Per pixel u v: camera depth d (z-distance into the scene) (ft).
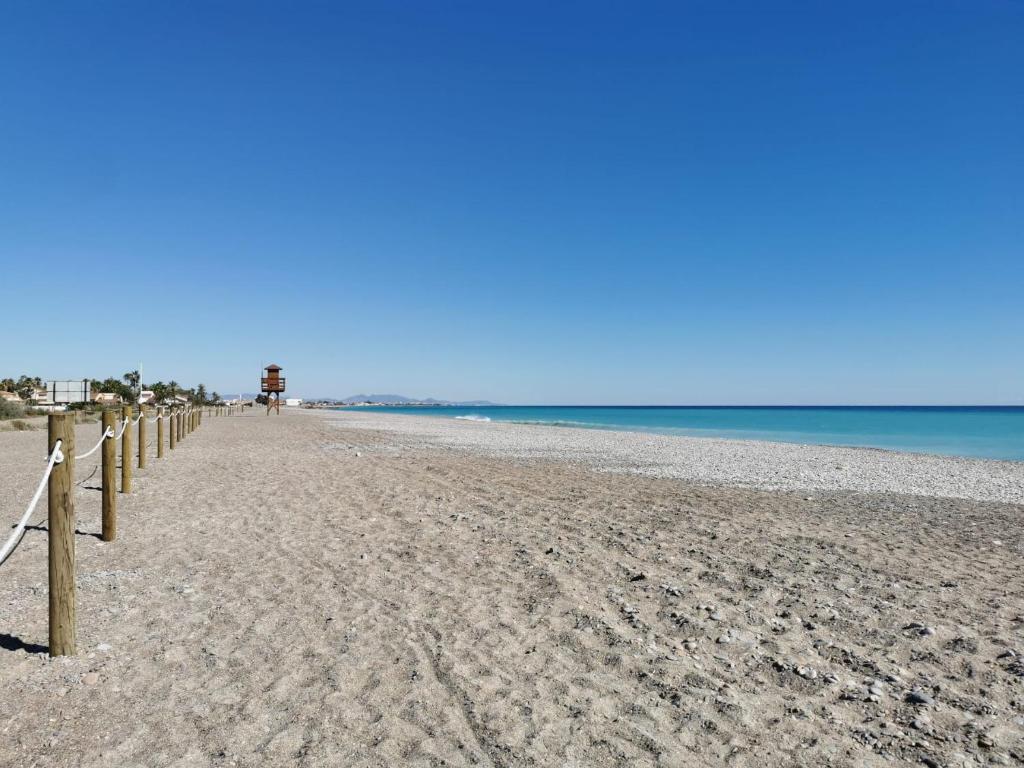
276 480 45.52
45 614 17.67
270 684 13.74
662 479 50.65
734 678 14.38
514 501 37.73
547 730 12.03
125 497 37.47
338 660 15.01
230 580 21.21
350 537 27.68
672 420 255.91
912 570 23.56
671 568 23.31
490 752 11.26
